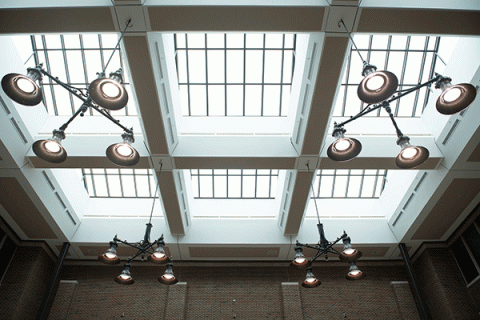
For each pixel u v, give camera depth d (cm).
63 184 1353
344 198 1617
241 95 1274
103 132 1194
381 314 1473
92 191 1580
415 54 1197
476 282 1334
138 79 905
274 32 816
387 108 733
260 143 1172
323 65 875
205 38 1167
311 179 1215
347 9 770
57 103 1240
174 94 1144
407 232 1433
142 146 1152
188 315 1459
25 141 1099
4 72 977
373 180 1572
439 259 1466
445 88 621
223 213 1556
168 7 761
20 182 1154
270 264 1617
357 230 1519
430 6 765
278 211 1489
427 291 1478
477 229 1335
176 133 1129
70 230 1448
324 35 814
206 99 1280
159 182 1219
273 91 1267
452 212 1326
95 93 609
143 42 823
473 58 977
